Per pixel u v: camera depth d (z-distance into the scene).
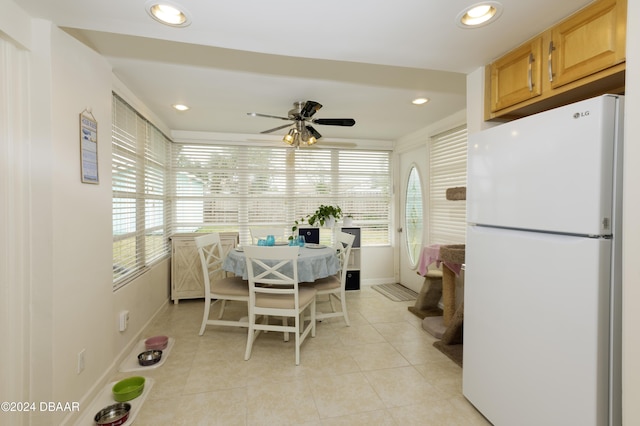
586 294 1.20
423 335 2.94
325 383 2.13
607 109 1.16
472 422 1.75
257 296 2.59
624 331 1.14
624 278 1.14
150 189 3.35
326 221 4.40
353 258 4.59
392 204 4.89
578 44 1.41
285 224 4.56
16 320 1.50
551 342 1.33
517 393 1.50
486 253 1.70
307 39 1.66
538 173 1.38
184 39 1.67
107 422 1.69
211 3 1.35
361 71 2.37
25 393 1.54
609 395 1.19
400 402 1.93
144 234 3.12
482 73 2.00
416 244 4.38
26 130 1.53
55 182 1.59
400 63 1.95
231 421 1.76
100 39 1.91
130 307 2.61
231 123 3.77
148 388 2.06
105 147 2.13
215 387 2.08
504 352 1.58
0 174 1.42
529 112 1.85
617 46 1.25
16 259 1.50
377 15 1.44
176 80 2.48
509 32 1.60
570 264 1.25
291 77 2.45
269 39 1.66
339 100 2.97
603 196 1.16
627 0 1.16
